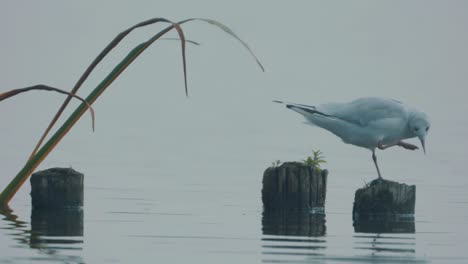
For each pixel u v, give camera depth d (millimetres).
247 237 15000
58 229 15297
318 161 18250
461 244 14750
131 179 21375
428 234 15617
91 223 15891
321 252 14008
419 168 24344
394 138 18625
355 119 18484
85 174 22016
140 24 15773
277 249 14148
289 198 17688
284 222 16422
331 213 17531
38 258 13195
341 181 21969
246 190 20062
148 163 24297
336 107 18719
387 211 17141
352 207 18281
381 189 17156
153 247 14078
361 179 22344
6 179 20547
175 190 19844
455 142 29688
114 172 22469
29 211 16859
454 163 25312
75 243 14250
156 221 16203
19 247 13844
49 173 17172
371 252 14102
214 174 22547
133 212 17031
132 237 14797
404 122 18438
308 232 15594
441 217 17234
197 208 17578
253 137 30797
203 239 14758
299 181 17703
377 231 15828
